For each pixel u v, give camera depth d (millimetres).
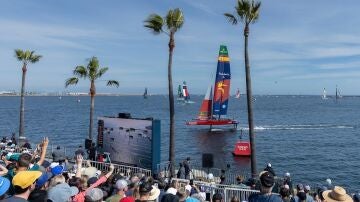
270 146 70188
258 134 92625
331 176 44031
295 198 11906
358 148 67438
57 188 7160
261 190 5840
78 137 76750
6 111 177250
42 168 9516
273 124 118750
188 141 79438
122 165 25578
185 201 9133
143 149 26188
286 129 104562
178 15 28047
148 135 25781
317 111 199250
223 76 95938
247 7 27281
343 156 58406
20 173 5941
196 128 104625
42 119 126000
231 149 68812
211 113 98875
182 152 63688
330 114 172375
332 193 7762
